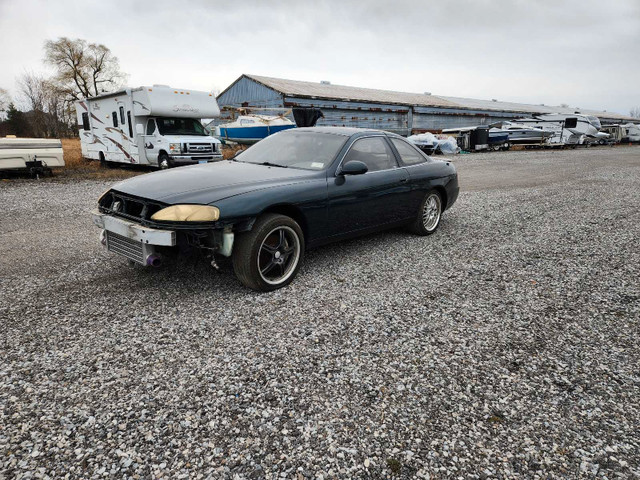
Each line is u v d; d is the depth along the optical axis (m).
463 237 5.61
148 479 1.70
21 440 1.88
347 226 4.28
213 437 1.94
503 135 26.80
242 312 3.19
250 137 20.30
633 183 11.38
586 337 2.96
